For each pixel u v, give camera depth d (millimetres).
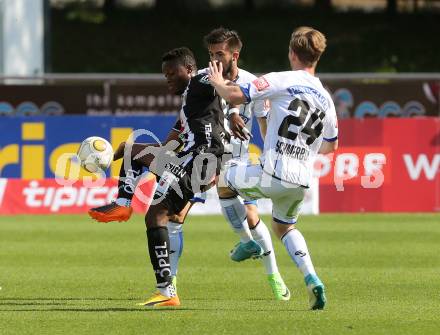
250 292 29734
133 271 34281
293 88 24625
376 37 113375
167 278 26312
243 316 24859
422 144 54594
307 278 25391
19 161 53938
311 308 25719
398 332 22875
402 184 54812
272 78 24672
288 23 117625
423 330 23141
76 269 34719
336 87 58688
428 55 110188
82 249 40281
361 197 54781
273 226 26109
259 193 25297
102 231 46344
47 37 85375
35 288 30406
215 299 28281
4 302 27578
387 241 42812
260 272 34031
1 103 57688
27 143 53906
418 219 51719
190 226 48406
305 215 53781
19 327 23516
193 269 34750
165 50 111938
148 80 60000
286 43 112312
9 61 78875
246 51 110000
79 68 108000
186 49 27516
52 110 58000
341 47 110875
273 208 25859
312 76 25047
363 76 58906
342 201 54719
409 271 34125
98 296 28828
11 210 53812
